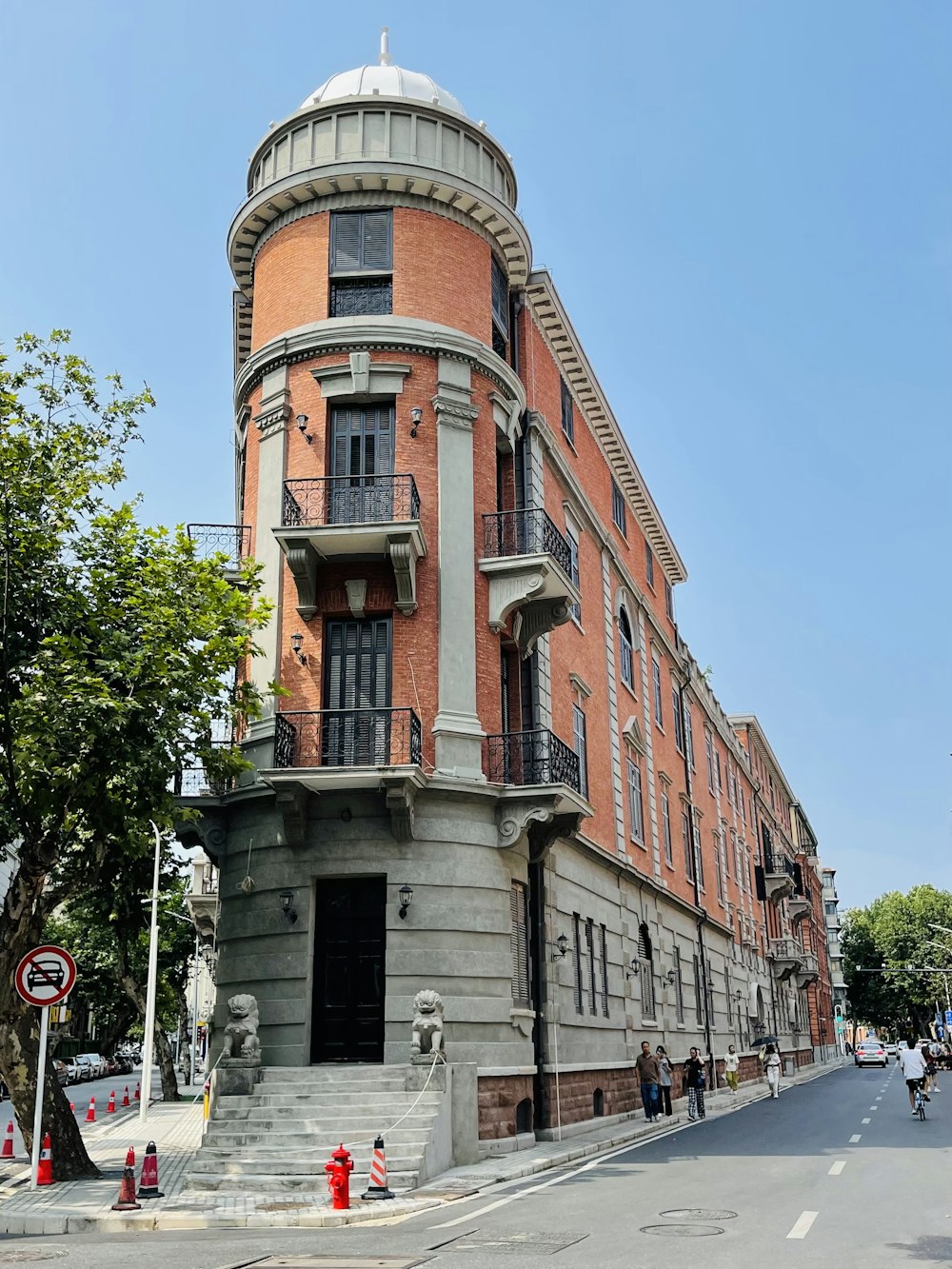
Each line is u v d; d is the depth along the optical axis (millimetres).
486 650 21594
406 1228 11781
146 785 16016
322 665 20656
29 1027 16703
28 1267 9430
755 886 60000
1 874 50594
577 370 29984
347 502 21109
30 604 16719
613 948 28297
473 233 23797
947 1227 10938
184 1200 13953
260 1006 19125
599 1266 9016
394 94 23734
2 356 17672
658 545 40812
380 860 19359
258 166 24266
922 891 118000
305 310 22672
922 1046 33656
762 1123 25469
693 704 45812
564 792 20547
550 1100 21328
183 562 17516
